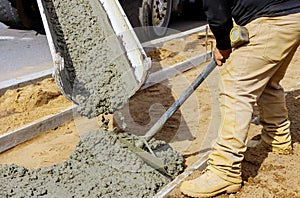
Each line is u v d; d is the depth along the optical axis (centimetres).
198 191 277
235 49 267
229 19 251
